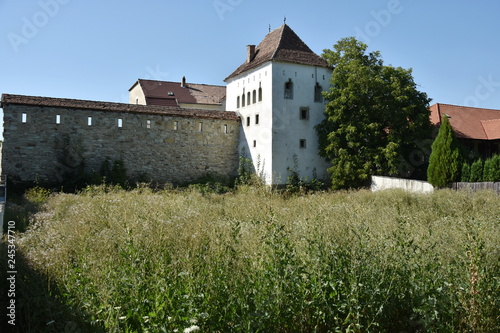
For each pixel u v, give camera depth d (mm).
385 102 29891
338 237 6328
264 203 14688
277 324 4918
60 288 5566
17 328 5234
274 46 32625
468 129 34750
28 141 27391
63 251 7168
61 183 27641
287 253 5449
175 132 32250
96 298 4996
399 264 5441
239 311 4906
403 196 17891
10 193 23609
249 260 5852
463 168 24125
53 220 12102
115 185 27641
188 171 32656
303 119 32094
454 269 5629
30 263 6672
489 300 4879
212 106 44375
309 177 32000
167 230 8133
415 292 5203
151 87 44125
